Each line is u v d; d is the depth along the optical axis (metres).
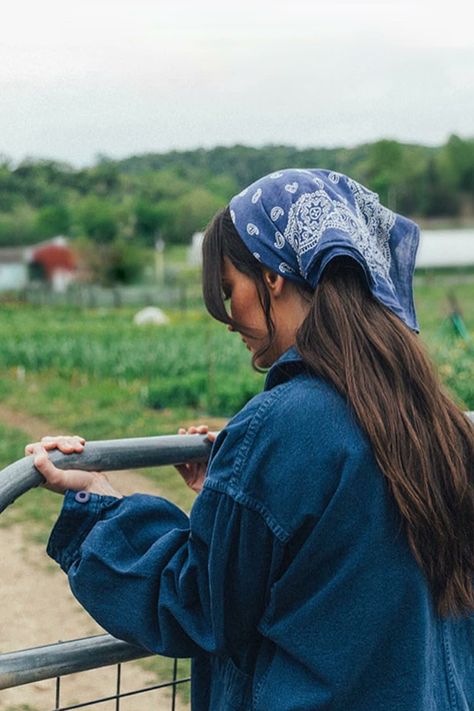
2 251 71.62
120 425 11.55
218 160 109.75
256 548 1.44
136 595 1.51
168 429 11.34
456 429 1.53
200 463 1.82
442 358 14.23
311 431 1.43
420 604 1.45
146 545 1.56
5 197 90.75
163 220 85.31
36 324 30.72
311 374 1.49
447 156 100.19
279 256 1.52
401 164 102.69
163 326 28.67
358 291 1.50
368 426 1.43
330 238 1.46
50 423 11.78
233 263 1.57
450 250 63.34
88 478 1.63
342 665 1.42
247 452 1.45
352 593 1.42
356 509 1.42
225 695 1.53
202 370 15.37
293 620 1.43
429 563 1.46
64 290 56.12
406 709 1.42
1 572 6.02
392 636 1.44
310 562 1.42
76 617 5.40
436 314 32.53
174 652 1.52
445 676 1.50
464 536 1.49
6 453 9.95
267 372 1.60
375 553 1.43
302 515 1.41
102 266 71.44
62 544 1.59
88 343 18.91
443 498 1.47
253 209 1.54
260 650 1.50
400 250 1.63
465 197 99.94
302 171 1.58
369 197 1.61
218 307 1.60
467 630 1.59
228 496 1.44
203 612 1.49
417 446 1.44
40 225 84.69
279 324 1.57
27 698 4.18
